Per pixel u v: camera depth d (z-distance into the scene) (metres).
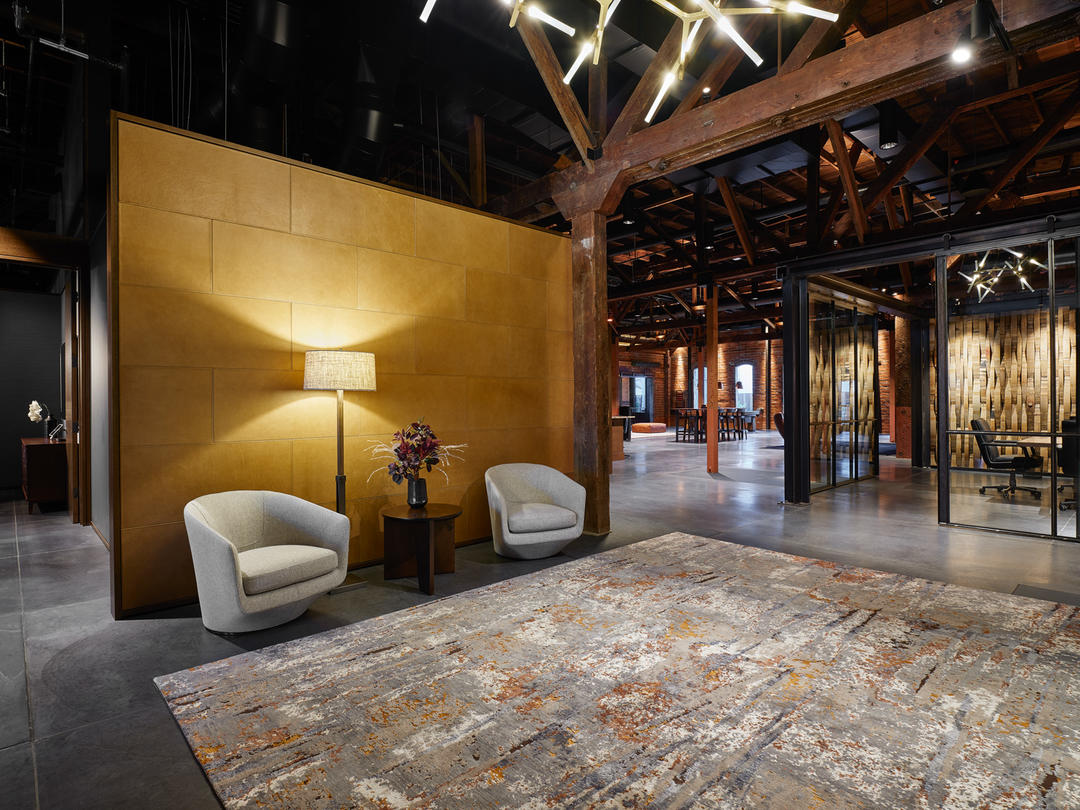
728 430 17.44
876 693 2.31
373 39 4.28
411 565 3.91
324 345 4.04
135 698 2.35
